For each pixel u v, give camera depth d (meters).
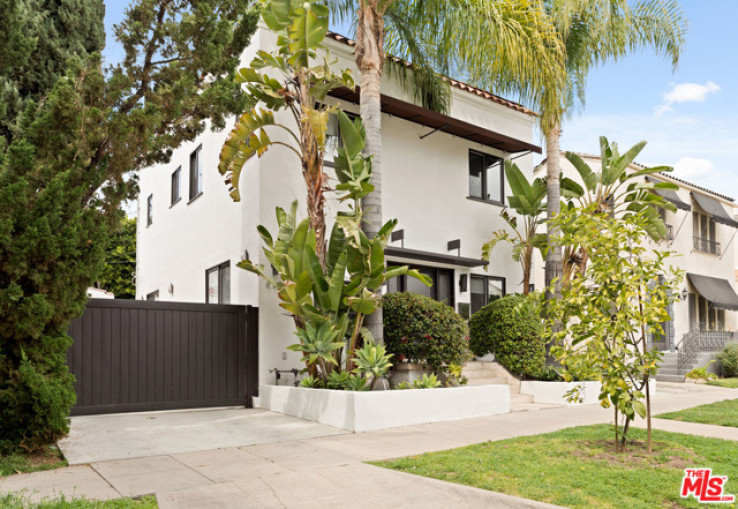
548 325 7.02
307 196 10.90
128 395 9.87
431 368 11.07
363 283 9.40
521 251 15.40
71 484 5.48
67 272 6.82
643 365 6.46
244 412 10.17
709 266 24.95
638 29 14.75
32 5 9.88
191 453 6.86
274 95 9.68
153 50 9.23
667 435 7.60
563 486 5.21
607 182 14.50
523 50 11.95
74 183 7.14
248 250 11.48
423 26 12.53
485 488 5.22
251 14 10.04
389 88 13.60
